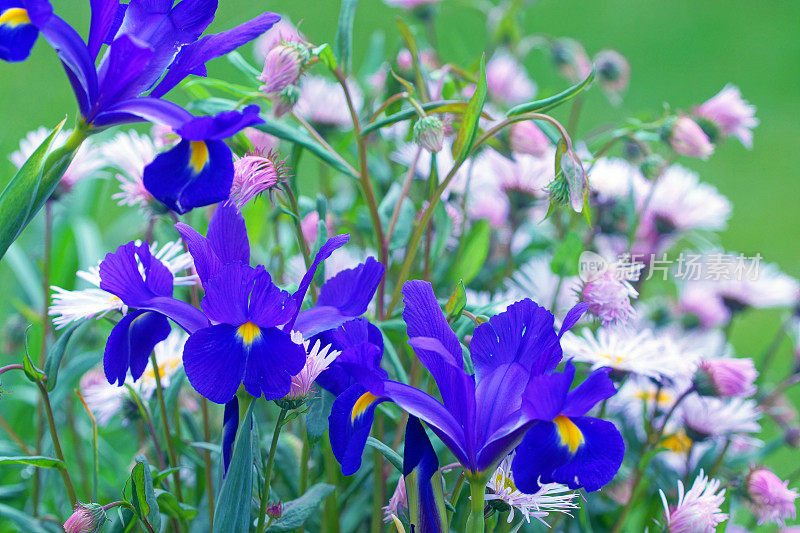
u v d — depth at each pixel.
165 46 1.02
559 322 1.17
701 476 1.10
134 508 1.02
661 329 1.40
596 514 1.20
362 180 1.12
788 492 1.15
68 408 1.25
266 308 0.96
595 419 0.96
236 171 1.06
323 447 1.10
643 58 3.68
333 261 1.23
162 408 1.10
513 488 1.04
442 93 1.21
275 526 1.04
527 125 1.18
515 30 1.62
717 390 1.15
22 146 1.24
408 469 0.99
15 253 1.54
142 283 0.99
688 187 1.34
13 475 1.31
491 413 0.99
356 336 0.99
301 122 1.13
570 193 1.05
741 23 4.11
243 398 0.99
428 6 1.59
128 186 1.14
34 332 1.40
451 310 1.06
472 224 1.28
